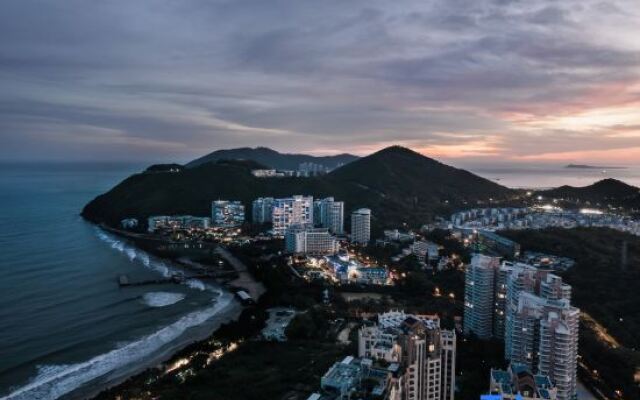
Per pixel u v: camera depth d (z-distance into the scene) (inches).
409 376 6811.0
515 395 6220.5
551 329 7751.0
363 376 5925.2
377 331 6968.5
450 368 7303.2
